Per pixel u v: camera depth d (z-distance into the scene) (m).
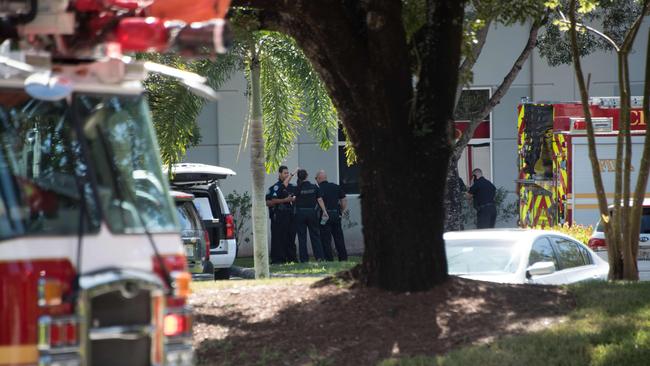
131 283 20.59
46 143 21.83
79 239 21.12
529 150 72.38
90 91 22.31
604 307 33.47
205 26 20.91
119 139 22.39
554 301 34.31
